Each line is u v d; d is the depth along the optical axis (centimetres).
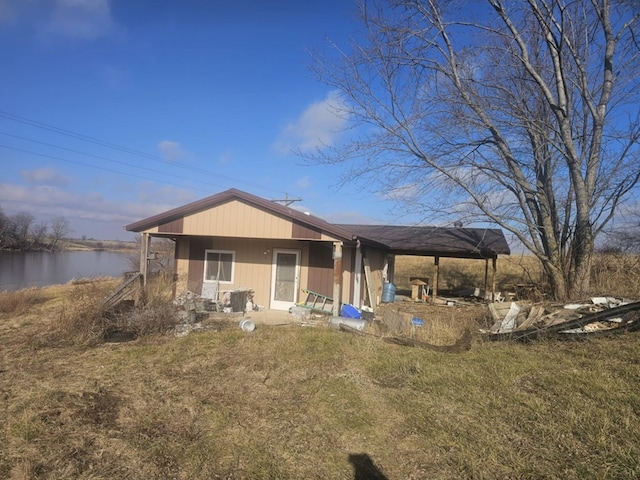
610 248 1424
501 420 426
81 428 424
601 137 1173
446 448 378
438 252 1802
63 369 632
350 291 1355
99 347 779
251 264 1364
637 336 711
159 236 1372
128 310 988
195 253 1407
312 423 437
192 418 449
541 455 355
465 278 2647
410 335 852
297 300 1319
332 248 1298
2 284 2553
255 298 1352
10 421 436
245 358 680
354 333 888
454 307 1529
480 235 1906
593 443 365
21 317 1175
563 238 1284
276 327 970
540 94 1350
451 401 480
